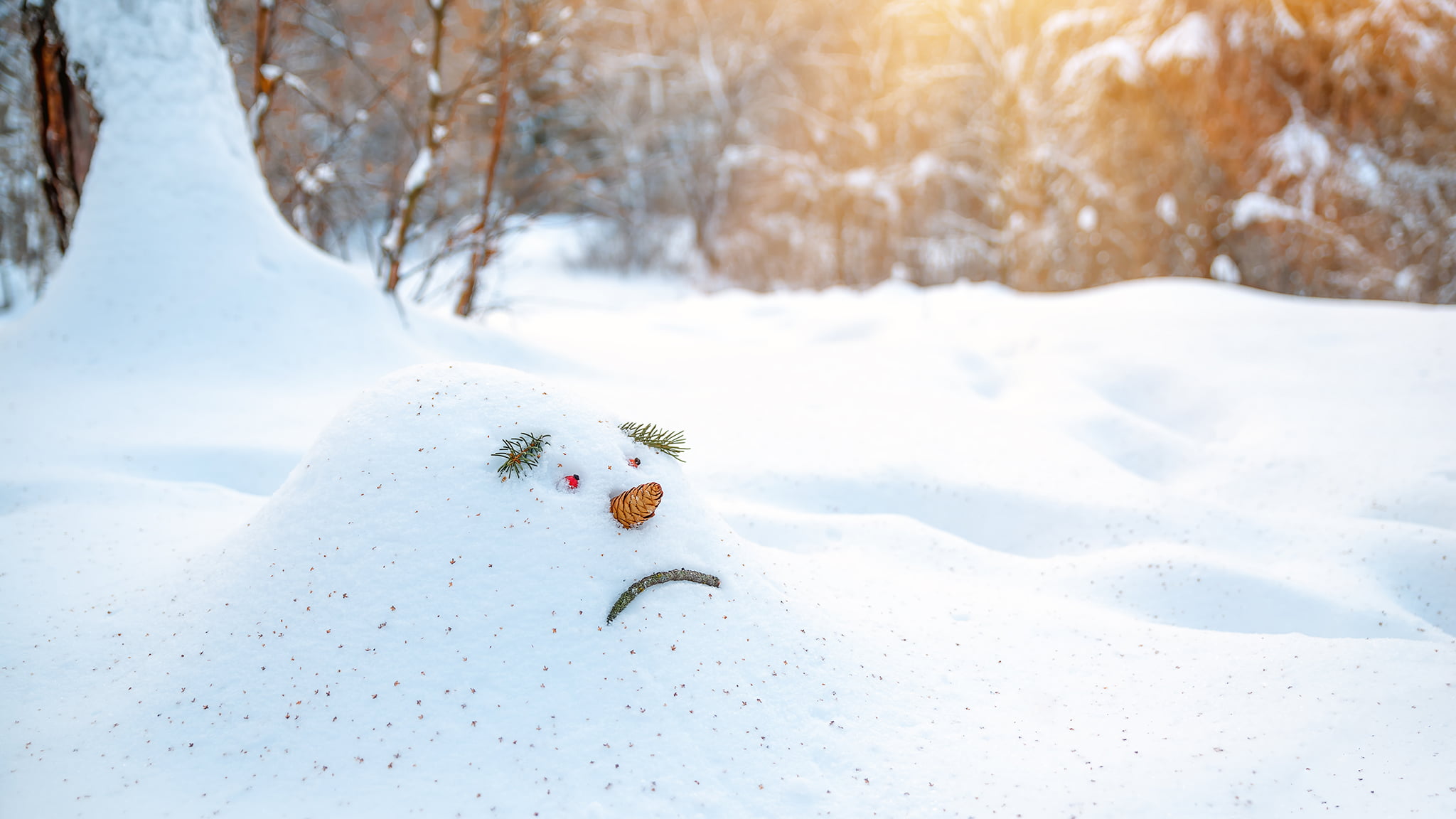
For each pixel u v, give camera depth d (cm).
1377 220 1377
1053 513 499
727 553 312
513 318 1141
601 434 310
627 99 2309
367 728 249
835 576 381
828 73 2277
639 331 1049
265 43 914
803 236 2264
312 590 277
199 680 267
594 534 287
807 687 279
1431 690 282
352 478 294
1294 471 551
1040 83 1714
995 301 1109
